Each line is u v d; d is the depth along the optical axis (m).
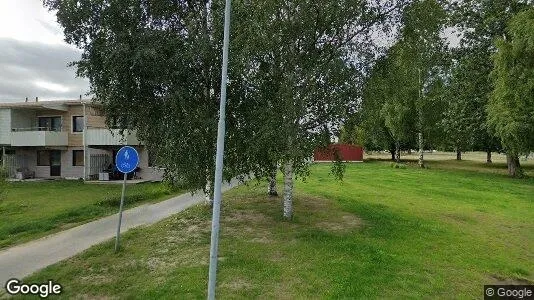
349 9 10.59
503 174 31.56
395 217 13.22
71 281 7.37
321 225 11.62
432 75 33.03
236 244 9.48
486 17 29.75
